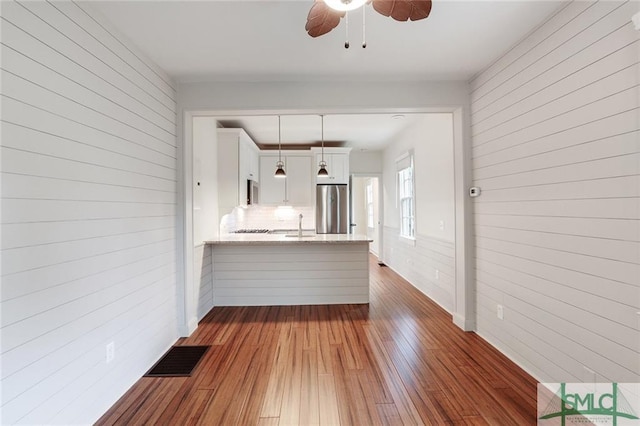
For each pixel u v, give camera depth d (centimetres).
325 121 457
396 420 178
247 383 217
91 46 181
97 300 183
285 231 587
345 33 215
